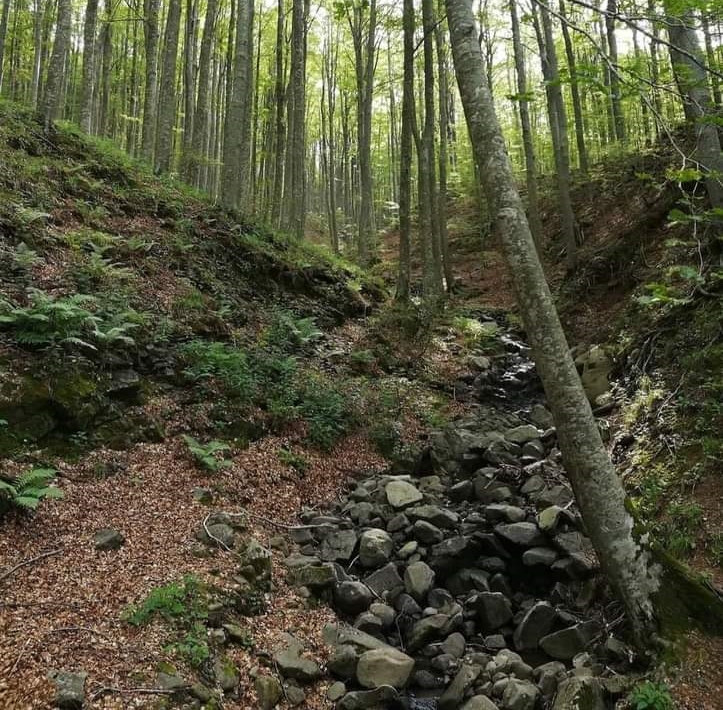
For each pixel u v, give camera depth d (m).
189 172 19.09
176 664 4.45
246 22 16.39
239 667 4.82
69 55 29.16
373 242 30.89
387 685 5.12
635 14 5.18
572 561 6.61
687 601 5.24
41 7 28.52
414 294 21.47
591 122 25.05
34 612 4.53
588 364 12.22
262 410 9.48
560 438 5.40
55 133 13.52
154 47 20.36
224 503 7.27
